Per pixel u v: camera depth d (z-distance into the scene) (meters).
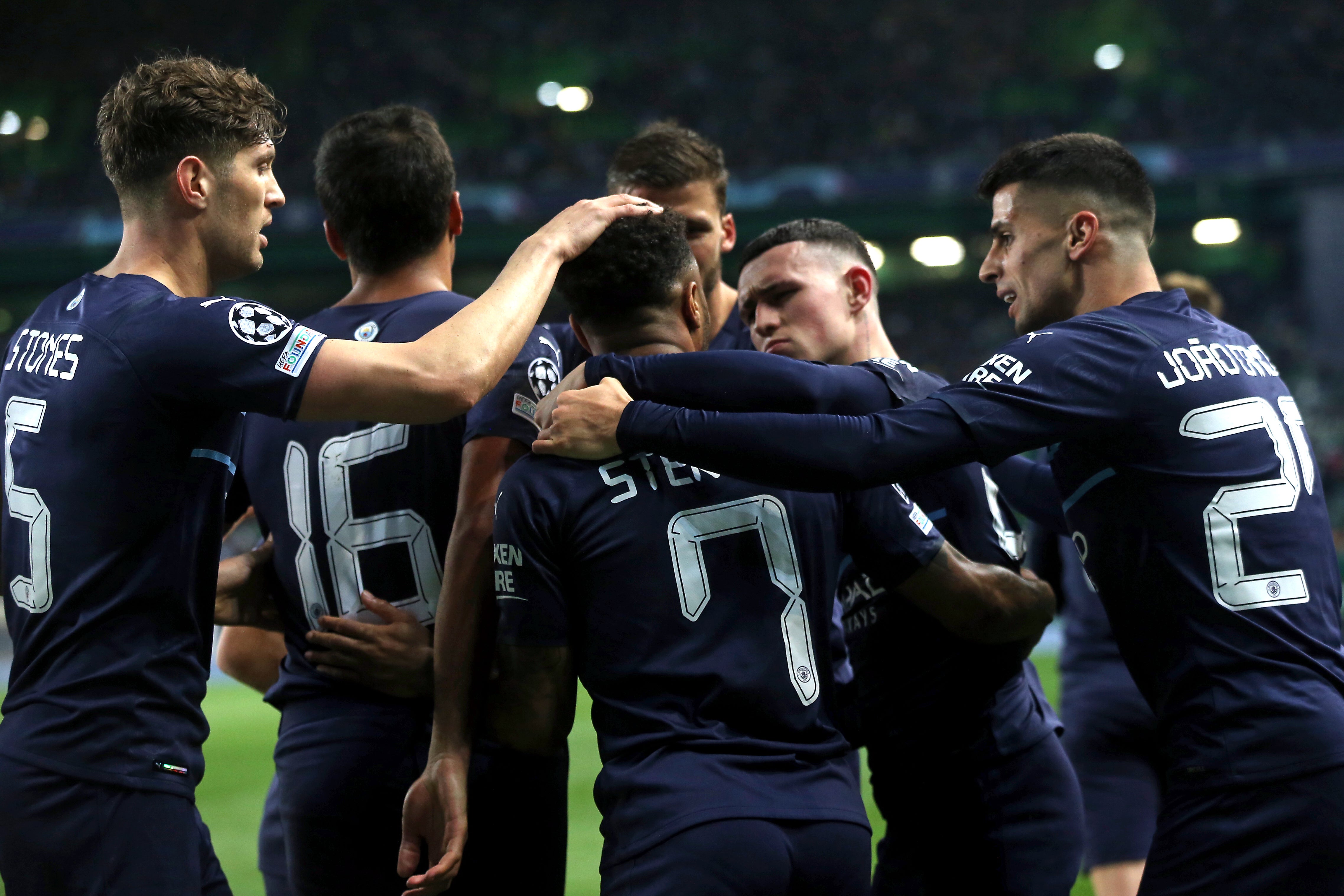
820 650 7.03
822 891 6.54
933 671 8.76
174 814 6.75
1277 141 78.69
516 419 7.77
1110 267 8.07
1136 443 7.35
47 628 6.74
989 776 8.67
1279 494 7.32
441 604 7.60
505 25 99.94
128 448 6.70
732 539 6.86
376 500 8.09
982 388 7.26
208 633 7.28
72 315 7.05
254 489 8.52
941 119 94.00
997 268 8.53
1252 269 89.56
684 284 7.54
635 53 99.81
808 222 9.26
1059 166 8.12
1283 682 7.01
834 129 94.50
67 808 6.50
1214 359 7.48
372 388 6.70
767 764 6.58
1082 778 12.20
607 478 6.90
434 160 8.35
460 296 8.35
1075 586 12.70
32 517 6.82
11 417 7.08
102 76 94.06
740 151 94.88
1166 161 77.31
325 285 86.06
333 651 7.87
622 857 6.50
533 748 7.26
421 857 7.55
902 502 7.47
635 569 6.75
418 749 7.96
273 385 6.65
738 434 6.79
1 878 6.66
